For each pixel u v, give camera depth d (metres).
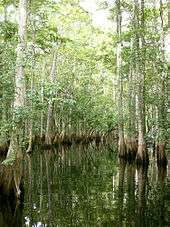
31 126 26.69
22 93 13.16
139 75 22.39
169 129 21.03
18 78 13.12
